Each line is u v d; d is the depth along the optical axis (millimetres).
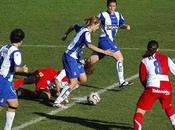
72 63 34938
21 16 69938
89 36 34750
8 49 28875
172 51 52812
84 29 34875
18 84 37250
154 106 34938
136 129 27766
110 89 39625
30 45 55375
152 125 31391
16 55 28672
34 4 75625
